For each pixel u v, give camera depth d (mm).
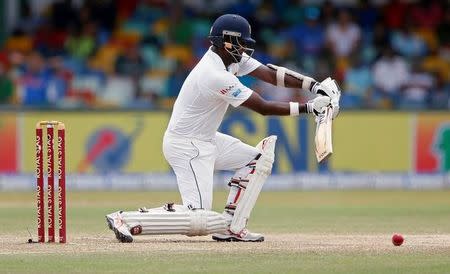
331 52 80500
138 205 53406
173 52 79688
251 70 32594
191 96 31234
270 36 81500
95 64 78500
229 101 30906
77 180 67312
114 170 67500
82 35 80188
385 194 64188
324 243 31656
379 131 69562
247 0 83188
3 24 80688
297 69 80000
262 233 36625
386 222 42500
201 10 82688
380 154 69625
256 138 67562
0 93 75750
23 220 42938
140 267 25281
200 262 26219
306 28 81500
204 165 31406
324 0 82938
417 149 69625
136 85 77750
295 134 68000
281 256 27531
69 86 77062
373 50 80688
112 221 30953
